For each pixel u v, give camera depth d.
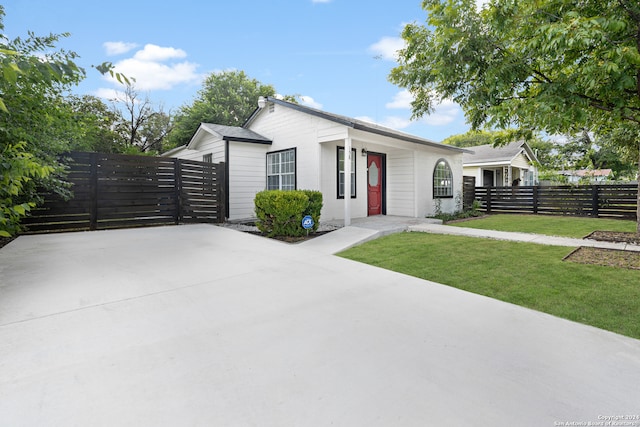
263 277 3.73
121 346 2.11
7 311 2.61
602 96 4.25
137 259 4.42
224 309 2.77
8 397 1.57
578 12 3.94
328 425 1.44
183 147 12.78
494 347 2.19
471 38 4.61
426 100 7.92
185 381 1.75
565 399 1.64
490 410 1.55
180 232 6.84
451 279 3.83
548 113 4.09
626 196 9.87
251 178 10.00
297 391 1.68
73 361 1.92
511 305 2.98
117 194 7.25
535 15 4.09
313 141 8.62
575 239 6.09
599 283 3.53
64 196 6.11
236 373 1.83
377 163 10.62
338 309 2.82
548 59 4.47
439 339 2.29
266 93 24.86
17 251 4.78
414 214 10.07
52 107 5.24
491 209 13.02
